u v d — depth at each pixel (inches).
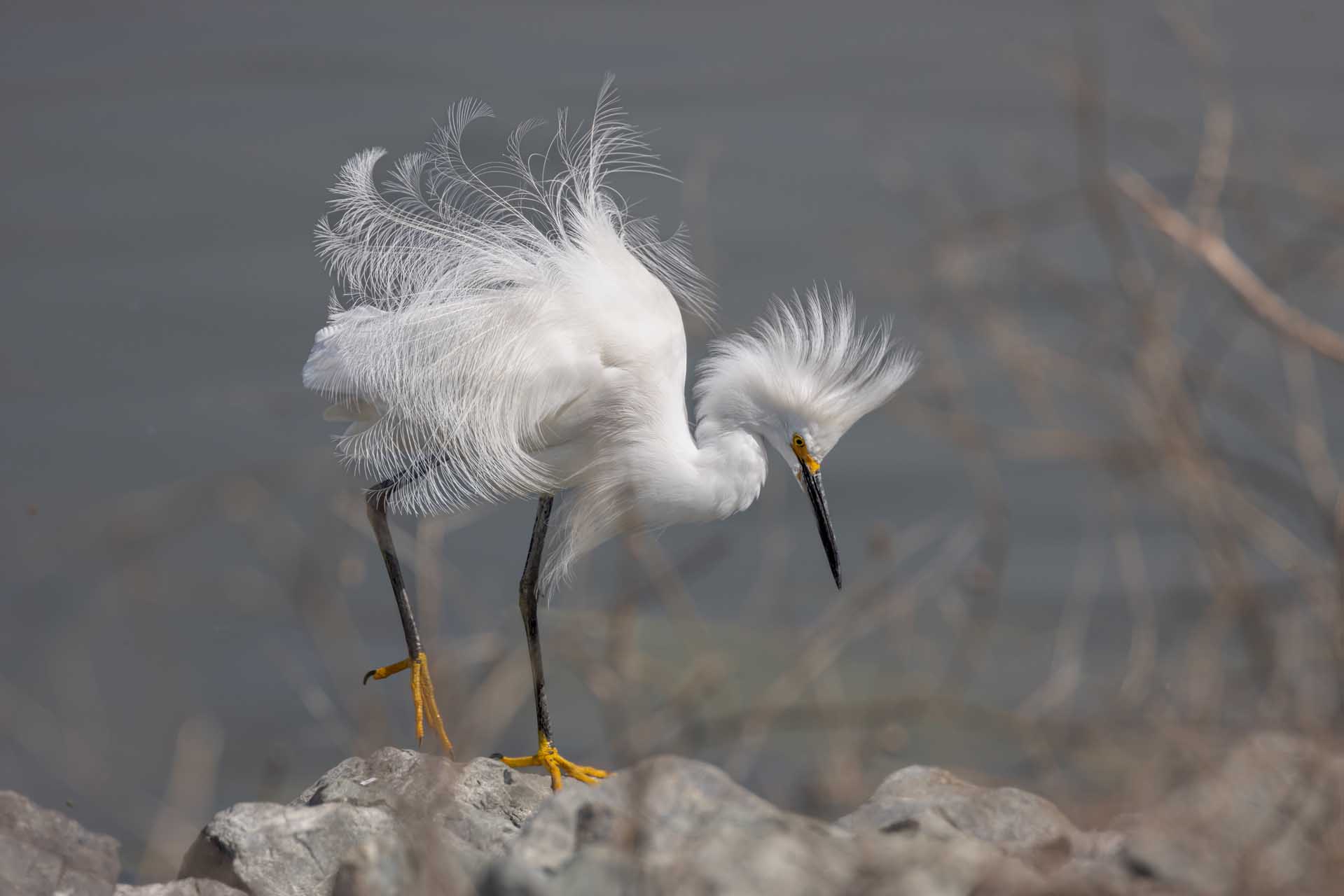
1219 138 415.2
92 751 503.2
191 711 527.5
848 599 478.3
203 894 260.8
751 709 380.8
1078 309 527.2
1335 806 236.5
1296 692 261.6
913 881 222.2
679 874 220.2
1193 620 334.6
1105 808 269.0
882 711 388.2
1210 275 471.8
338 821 273.4
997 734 376.8
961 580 514.0
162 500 598.2
